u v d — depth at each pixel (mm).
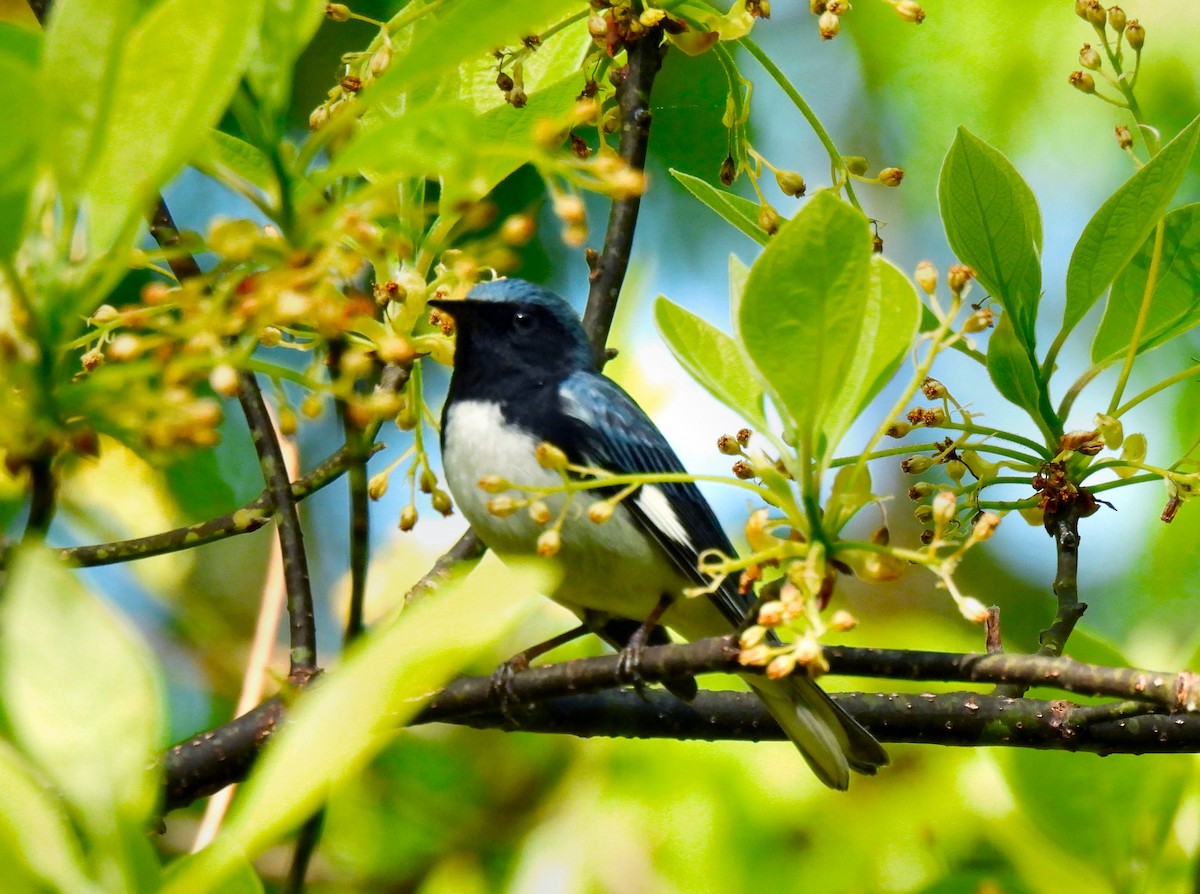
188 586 12422
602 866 9062
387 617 9844
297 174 4492
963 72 13484
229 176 4555
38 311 4137
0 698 3951
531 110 7539
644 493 9672
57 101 3916
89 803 3582
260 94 4453
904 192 14117
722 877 8969
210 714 11930
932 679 5859
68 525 10961
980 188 7617
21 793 3572
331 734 3330
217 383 4199
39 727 3604
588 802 9289
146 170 4039
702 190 7820
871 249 5102
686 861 9031
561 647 10984
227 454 11547
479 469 9617
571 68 8430
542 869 9039
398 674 3322
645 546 9703
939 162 13852
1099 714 7309
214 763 7062
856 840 9047
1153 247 8008
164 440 4219
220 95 3961
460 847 10578
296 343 6316
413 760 10781
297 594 7289
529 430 9641
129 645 3686
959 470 7871
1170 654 9531
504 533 9531
